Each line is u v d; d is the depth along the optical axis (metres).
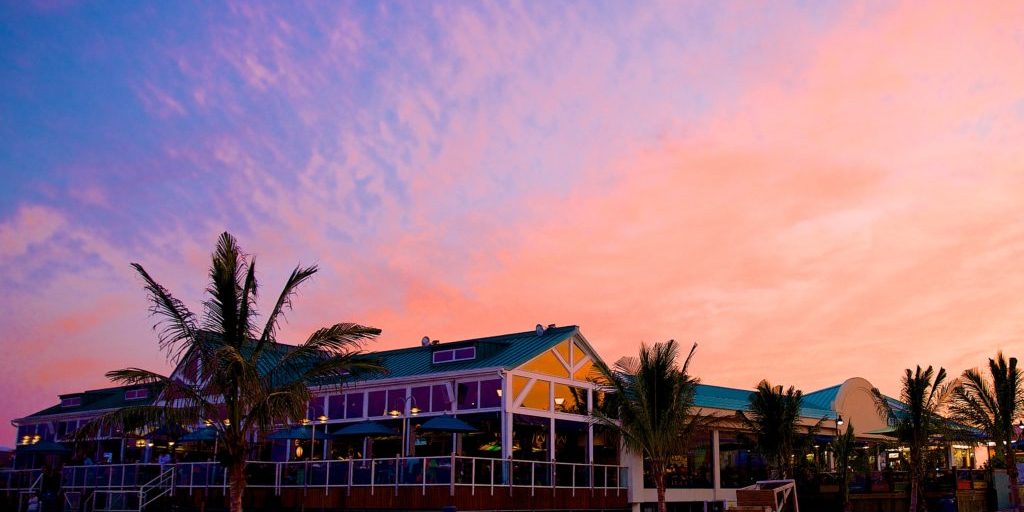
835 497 37.03
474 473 24.55
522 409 27.55
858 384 44.31
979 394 35.66
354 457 30.77
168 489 29.12
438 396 28.78
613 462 31.75
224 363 19.83
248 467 27.55
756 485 28.27
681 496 33.66
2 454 46.53
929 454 41.62
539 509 26.77
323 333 20.95
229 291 20.23
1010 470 35.00
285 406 20.06
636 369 29.47
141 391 38.91
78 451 38.00
